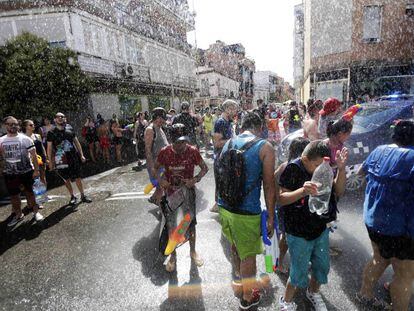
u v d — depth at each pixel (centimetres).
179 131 301
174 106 2812
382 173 211
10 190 470
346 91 1652
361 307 242
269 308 248
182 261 329
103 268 325
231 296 267
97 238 402
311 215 212
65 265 336
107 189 654
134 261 336
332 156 287
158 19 2562
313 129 370
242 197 224
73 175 544
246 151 221
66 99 1324
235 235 233
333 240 346
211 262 325
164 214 306
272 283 282
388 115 459
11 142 455
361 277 279
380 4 1553
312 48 1770
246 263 238
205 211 474
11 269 335
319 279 232
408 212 202
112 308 259
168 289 282
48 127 870
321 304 236
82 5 1659
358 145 433
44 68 1235
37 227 453
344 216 404
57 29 1588
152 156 426
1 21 1598
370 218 220
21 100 1232
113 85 1867
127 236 402
